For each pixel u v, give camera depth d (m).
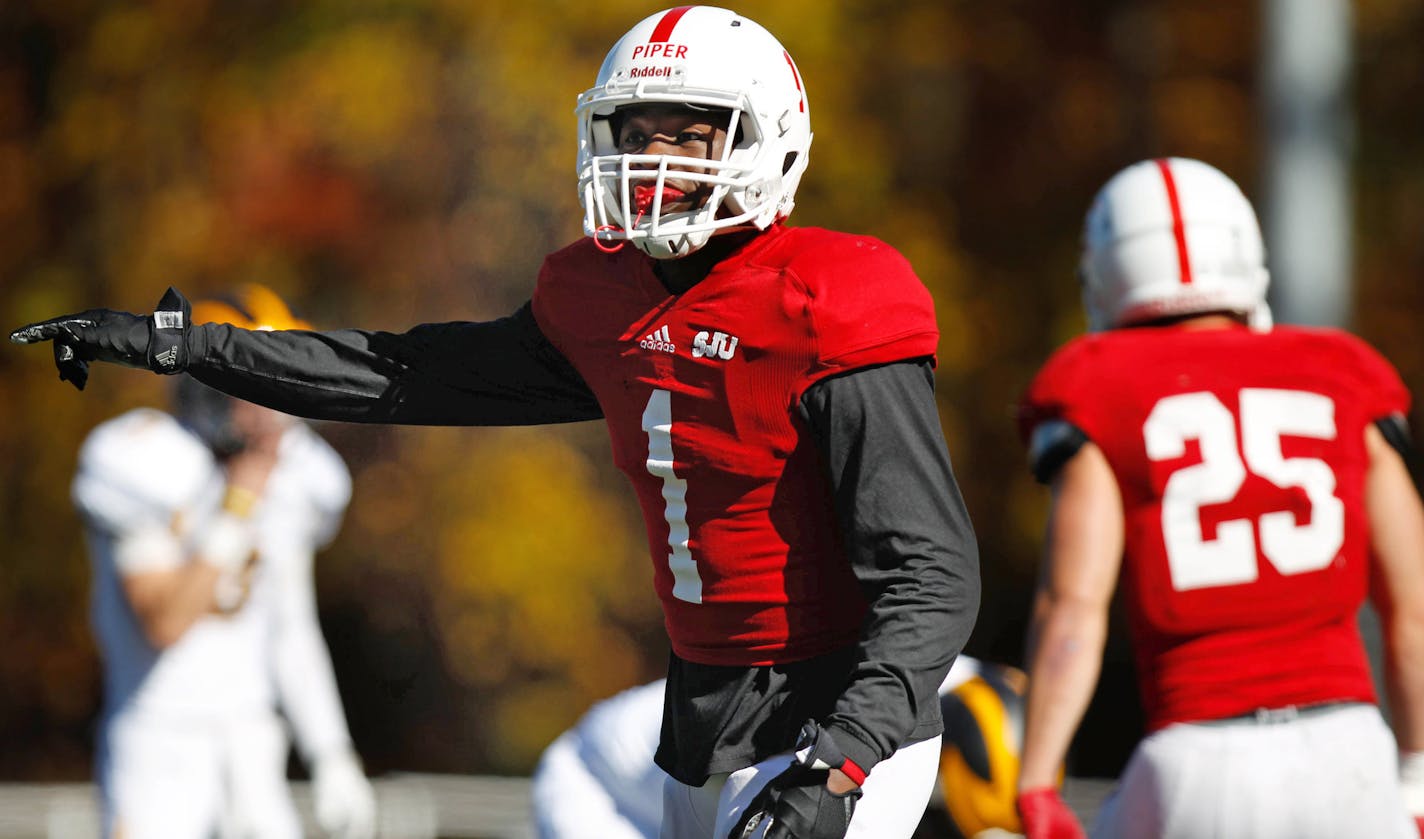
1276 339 11.86
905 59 39.97
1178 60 41.97
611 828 14.80
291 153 38.28
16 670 41.91
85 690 42.41
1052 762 11.39
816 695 9.42
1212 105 41.25
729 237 9.29
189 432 16.98
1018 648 43.28
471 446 38.22
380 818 23.19
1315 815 11.20
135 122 39.72
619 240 9.73
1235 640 11.42
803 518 9.24
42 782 42.28
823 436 8.88
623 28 37.53
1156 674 11.63
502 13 37.47
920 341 8.86
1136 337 11.90
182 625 16.62
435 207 38.22
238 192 38.38
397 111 37.31
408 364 10.30
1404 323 41.31
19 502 40.94
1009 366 40.97
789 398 8.91
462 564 37.19
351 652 41.12
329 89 37.25
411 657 41.03
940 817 13.70
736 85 9.08
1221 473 11.45
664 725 10.07
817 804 8.50
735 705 9.52
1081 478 11.59
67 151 39.84
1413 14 41.09
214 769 17.36
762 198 9.24
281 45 38.47
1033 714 11.43
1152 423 11.54
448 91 37.69
